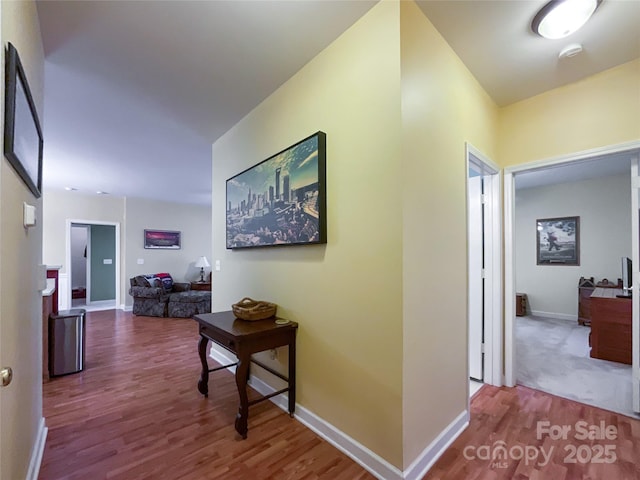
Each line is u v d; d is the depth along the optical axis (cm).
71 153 386
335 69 189
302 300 212
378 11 163
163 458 171
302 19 172
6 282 103
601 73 219
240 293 288
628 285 338
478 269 278
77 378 286
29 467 149
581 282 499
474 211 281
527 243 564
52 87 239
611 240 484
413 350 157
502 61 207
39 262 181
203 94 250
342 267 182
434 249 176
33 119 142
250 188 265
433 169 176
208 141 347
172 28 178
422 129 167
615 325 324
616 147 212
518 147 259
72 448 180
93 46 193
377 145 162
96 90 243
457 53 199
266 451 178
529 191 562
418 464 157
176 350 373
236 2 160
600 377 282
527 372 295
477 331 278
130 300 665
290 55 204
